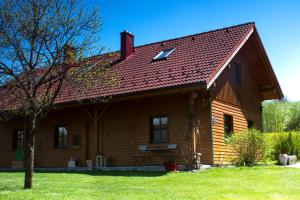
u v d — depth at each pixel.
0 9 10.98
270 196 9.84
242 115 20.84
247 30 19.61
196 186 11.23
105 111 19.61
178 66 17.92
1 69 11.12
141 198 9.34
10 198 9.48
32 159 11.45
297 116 48.28
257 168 15.41
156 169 16.70
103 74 12.26
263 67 22.92
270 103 48.72
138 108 18.64
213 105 17.59
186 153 16.12
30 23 11.15
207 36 20.56
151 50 21.58
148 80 17.64
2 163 23.36
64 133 21.19
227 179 12.63
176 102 17.59
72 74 11.62
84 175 15.04
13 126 23.23
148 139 18.09
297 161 19.66
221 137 17.92
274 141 20.48
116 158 18.91
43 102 11.37
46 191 10.53
